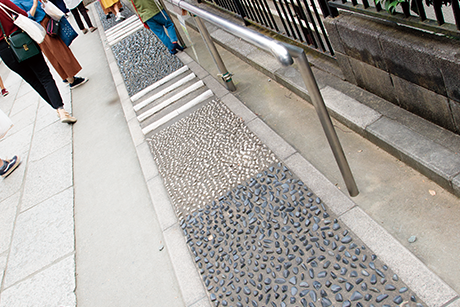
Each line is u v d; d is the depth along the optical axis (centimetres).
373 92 289
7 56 502
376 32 240
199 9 299
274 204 263
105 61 731
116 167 401
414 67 223
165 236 284
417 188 230
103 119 515
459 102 207
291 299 205
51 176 443
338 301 194
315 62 359
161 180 344
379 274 196
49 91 527
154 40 693
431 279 185
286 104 360
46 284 303
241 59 472
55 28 590
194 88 465
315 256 219
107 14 1059
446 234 202
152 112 456
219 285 232
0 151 573
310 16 322
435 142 231
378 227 218
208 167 328
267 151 313
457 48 192
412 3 217
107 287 276
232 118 375
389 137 251
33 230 368
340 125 305
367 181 250
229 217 271
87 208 363
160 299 250
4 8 466
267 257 232
